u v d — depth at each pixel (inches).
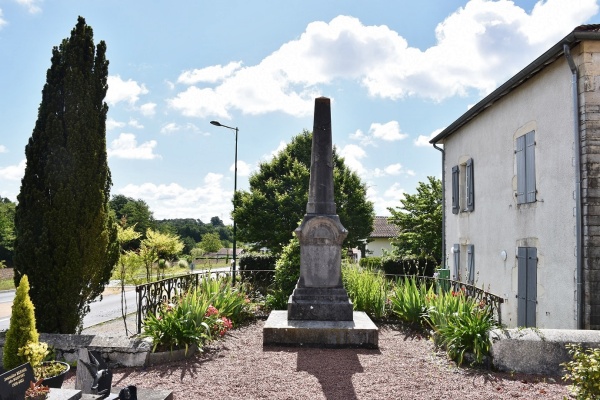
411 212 925.2
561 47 313.4
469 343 253.4
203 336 277.9
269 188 1001.5
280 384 219.6
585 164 304.5
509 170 414.0
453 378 228.7
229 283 396.2
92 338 258.7
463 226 532.1
